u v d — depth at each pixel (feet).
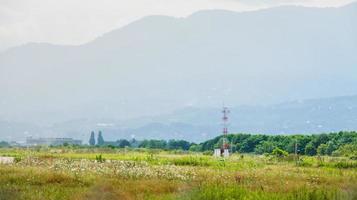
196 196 191.42
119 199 200.34
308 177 343.05
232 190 200.23
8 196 189.67
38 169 320.09
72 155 633.20
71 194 209.97
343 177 342.44
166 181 267.80
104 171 327.26
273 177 332.19
